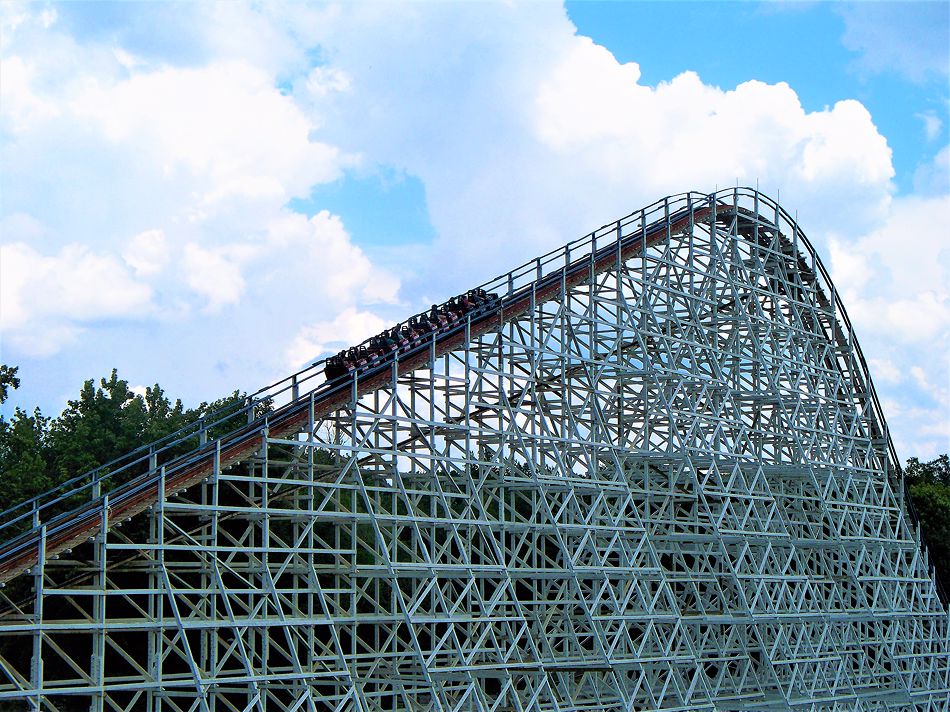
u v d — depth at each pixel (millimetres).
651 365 49312
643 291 50656
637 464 52156
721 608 55375
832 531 55594
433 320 47156
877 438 63250
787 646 49188
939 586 64188
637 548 45594
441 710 37469
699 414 50688
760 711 48000
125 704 56594
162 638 34969
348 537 60219
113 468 67500
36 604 31344
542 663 40625
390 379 42125
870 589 62094
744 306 57656
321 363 40062
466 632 41375
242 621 34531
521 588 59500
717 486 50125
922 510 90938
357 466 38906
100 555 32812
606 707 41812
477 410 45844
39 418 75000
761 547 55938
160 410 77125
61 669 56906
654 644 51750
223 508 35500
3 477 64250
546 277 47906
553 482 44062
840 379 61500
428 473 42844
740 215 57656
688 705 44219
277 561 48625
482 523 41406
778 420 56531
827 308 62812
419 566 38906
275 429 38844
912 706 55219
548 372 52625
